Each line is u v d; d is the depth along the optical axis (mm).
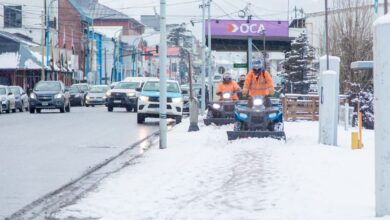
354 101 44094
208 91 68750
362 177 18844
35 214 15555
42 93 64438
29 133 38250
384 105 12930
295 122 47781
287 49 96125
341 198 15812
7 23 117375
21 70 100562
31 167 23875
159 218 14367
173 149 28188
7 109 65375
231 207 15367
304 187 17516
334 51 54875
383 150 12961
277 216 14211
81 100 89500
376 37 13055
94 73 141000
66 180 20922
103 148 30453
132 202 16219
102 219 14438
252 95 31391
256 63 31391
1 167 23828
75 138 35312
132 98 67000
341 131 38469
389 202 12938
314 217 13891
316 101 49906
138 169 22188
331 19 56906
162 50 28734
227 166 22109
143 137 36250
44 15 101312
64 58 111438
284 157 24266
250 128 30750
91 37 137750
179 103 47531
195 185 18438
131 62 162625
